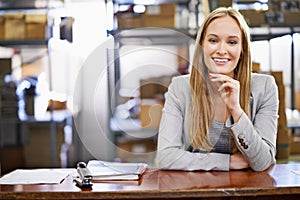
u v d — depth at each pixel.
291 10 3.18
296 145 3.12
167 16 3.36
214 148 1.81
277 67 3.54
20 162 3.92
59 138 3.85
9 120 3.78
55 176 1.70
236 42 1.78
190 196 1.43
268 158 1.75
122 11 3.37
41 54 4.14
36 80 3.96
